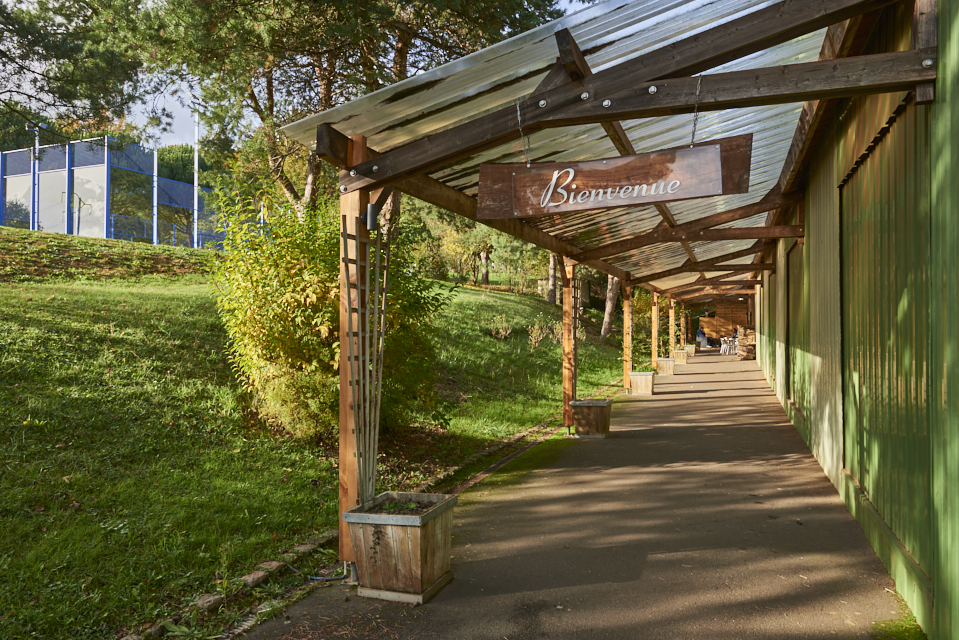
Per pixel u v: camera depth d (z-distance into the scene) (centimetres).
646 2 338
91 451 558
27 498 461
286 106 1354
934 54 312
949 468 296
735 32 342
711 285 2200
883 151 440
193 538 445
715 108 355
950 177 293
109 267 1402
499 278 4138
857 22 425
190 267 1594
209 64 1107
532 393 1384
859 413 536
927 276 339
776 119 648
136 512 475
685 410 1252
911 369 375
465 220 2977
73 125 1123
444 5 1012
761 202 902
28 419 573
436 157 417
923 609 340
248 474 586
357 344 440
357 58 1193
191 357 841
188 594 383
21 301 890
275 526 497
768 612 367
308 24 1062
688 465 757
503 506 601
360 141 448
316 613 375
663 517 553
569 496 628
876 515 462
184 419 666
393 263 724
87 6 1091
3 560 384
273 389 671
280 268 677
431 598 394
